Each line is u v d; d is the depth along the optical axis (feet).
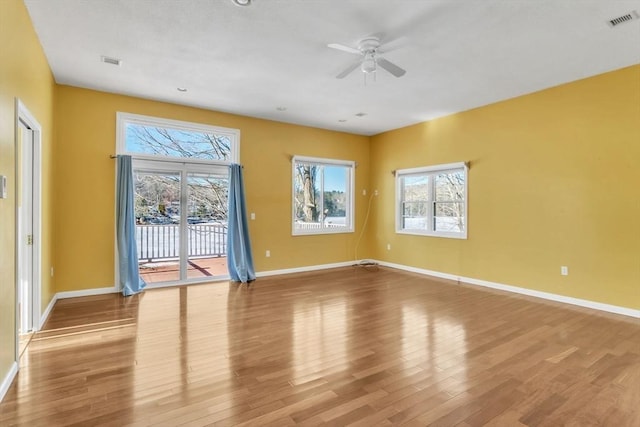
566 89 15.11
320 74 14.16
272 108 18.76
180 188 18.45
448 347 10.21
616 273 13.67
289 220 21.81
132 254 16.40
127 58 12.69
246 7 9.46
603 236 14.05
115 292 16.48
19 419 6.70
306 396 7.57
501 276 17.58
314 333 11.35
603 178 14.02
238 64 13.20
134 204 16.63
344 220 24.94
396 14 9.80
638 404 7.30
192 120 18.44
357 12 9.71
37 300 11.50
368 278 20.20
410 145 22.47
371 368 8.89
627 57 12.55
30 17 9.91
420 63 13.05
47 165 13.17
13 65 8.36
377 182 24.98
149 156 17.40
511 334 11.28
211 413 6.93
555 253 15.52
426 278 20.25
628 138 13.34
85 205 15.81
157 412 6.97
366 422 6.64
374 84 15.25
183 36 11.07
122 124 16.60
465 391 7.79
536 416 6.88
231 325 12.09
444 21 10.14
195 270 19.06
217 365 9.05
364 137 25.31
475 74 14.12
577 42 11.39
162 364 9.10
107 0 9.16
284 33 10.87
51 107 13.89
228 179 19.89
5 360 7.76
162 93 16.43
